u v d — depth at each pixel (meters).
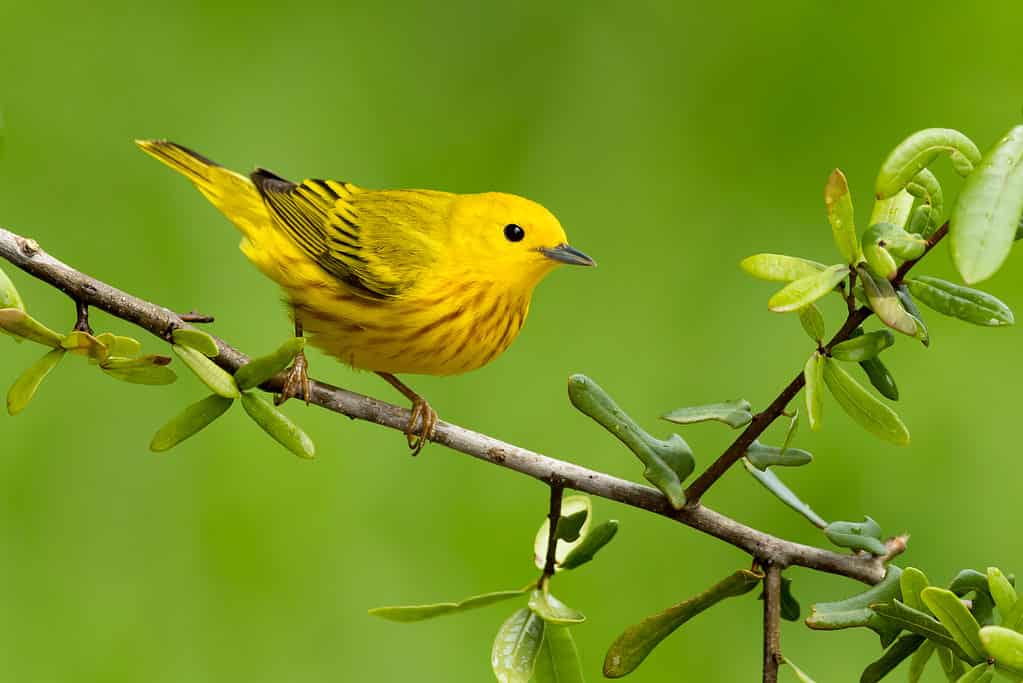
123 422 11.05
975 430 11.12
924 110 12.08
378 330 9.54
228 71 12.18
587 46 12.55
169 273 11.44
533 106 12.34
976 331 11.59
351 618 10.66
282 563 10.76
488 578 10.84
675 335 11.59
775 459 6.90
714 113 12.32
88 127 11.77
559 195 12.05
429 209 9.73
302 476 11.02
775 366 11.40
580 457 11.23
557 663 7.26
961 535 10.76
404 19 12.63
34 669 10.17
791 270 6.00
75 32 12.08
